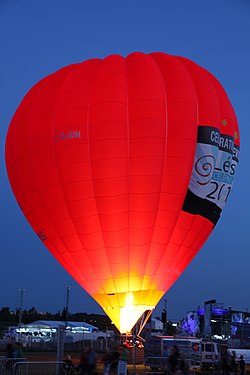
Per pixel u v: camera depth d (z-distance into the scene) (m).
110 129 25.08
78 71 27.59
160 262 27.05
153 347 28.86
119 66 27.17
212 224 28.23
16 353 21.39
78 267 27.39
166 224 26.31
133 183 25.39
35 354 38.00
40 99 27.23
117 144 25.03
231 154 28.56
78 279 28.12
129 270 26.78
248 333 59.25
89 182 25.52
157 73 26.81
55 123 26.06
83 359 17.28
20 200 27.98
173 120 25.69
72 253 27.02
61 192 26.03
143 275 26.95
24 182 27.14
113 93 25.70
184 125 25.73
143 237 26.22
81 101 26.03
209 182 27.09
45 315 113.69
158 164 25.33
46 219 26.89
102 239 26.33
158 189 25.69
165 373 23.72
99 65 27.84
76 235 26.50
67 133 25.59
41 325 59.66
